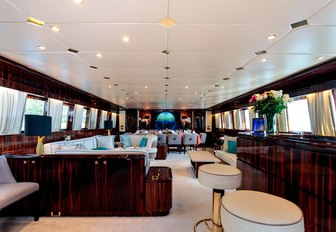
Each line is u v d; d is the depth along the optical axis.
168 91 6.86
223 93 7.20
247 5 1.84
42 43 2.75
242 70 4.15
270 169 2.14
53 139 5.77
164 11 1.95
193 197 3.47
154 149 6.70
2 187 2.44
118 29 2.33
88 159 2.79
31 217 2.72
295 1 1.78
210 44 2.78
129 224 2.54
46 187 2.78
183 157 7.66
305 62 3.61
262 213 1.03
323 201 1.42
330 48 2.92
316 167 1.49
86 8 1.89
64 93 6.30
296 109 5.13
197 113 15.09
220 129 11.98
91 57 3.32
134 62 3.61
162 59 3.43
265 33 2.44
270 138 2.15
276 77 4.75
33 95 4.91
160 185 2.78
